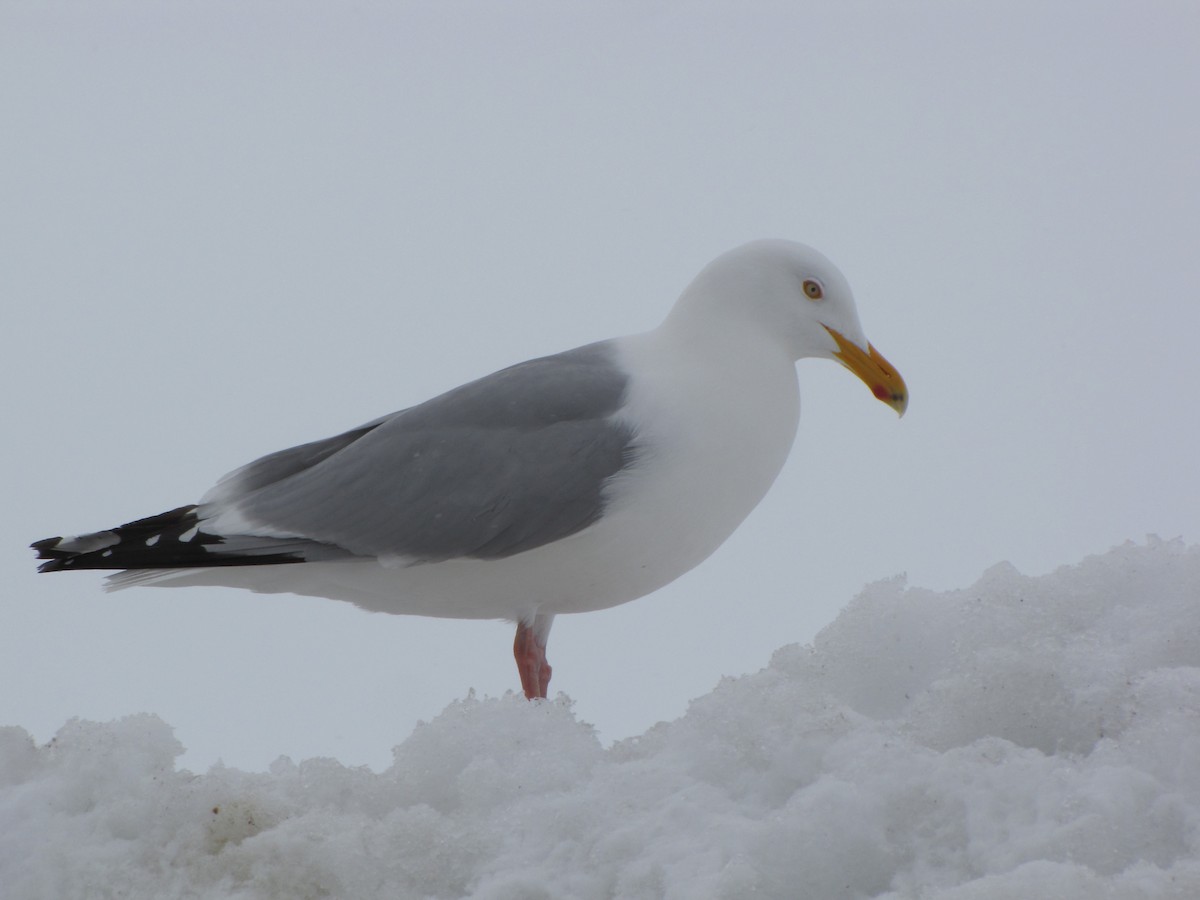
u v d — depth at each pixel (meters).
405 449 13.23
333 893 9.03
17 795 9.90
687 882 8.23
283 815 9.58
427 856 9.09
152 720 10.48
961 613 10.69
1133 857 7.97
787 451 13.40
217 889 9.05
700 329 13.24
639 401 12.84
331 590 13.71
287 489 13.53
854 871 8.38
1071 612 10.52
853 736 9.18
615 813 8.99
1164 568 10.56
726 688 9.90
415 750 10.09
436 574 13.17
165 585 13.94
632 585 13.27
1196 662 9.73
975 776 8.57
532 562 12.95
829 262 13.35
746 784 9.19
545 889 8.53
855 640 10.74
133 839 9.51
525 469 12.80
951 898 7.53
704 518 12.98
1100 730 9.25
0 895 9.26
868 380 13.38
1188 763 8.44
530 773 9.64
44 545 13.66
